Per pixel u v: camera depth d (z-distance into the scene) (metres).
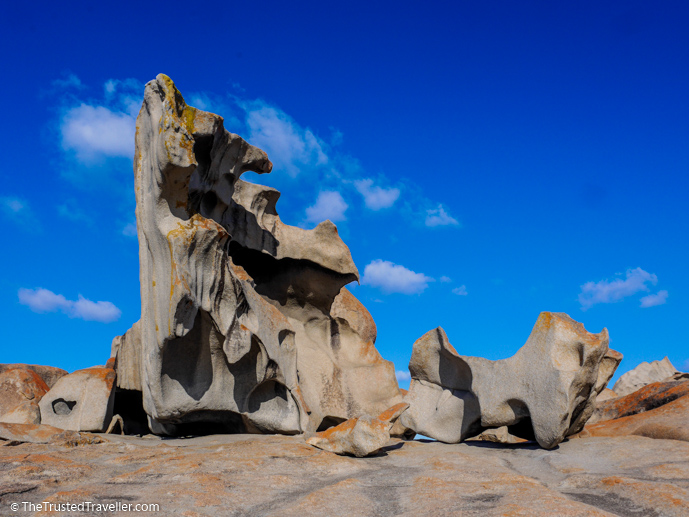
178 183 9.52
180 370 10.10
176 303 9.24
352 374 13.45
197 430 11.04
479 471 6.82
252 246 12.94
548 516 4.72
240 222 12.83
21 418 11.07
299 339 13.53
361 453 7.99
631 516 5.16
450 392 10.22
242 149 11.73
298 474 6.74
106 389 11.49
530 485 5.88
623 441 8.48
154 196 9.70
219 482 6.01
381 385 13.50
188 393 10.10
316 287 13.83
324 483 6.47
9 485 5.92
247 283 10.48
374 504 5.52
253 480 6.29
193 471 6.49
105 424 11.35
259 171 12.55
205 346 10.18
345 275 13.79
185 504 5.26
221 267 9.95
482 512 4.89
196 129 10.06
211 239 9.70
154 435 11.10
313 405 12.45
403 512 5.26
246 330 10.13
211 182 11.30
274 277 13.90
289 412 10.78
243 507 5.38
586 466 7.25
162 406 9.89
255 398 10.71
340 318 14.34
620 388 15.55
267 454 7.67
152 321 9.97
